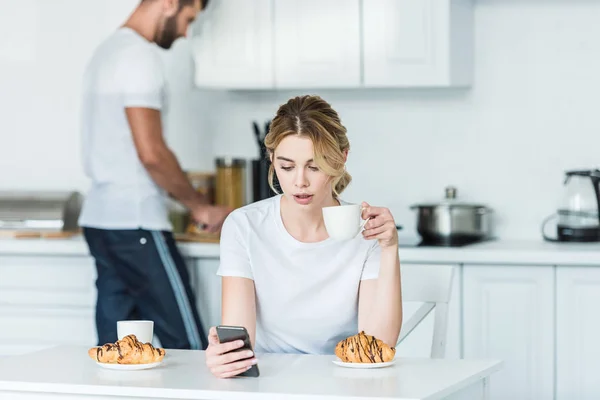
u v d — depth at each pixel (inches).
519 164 161.6
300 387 71.7
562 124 159.9
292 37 157.6
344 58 154.9
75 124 178.9
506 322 141.6
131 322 84.7
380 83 153.4
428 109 164.9
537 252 139.3
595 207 150.5
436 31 150.6
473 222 152.4
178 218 161.8
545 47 159.9
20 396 74.5
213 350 76.1
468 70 160.2
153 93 149.5
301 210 91.6
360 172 168.1
